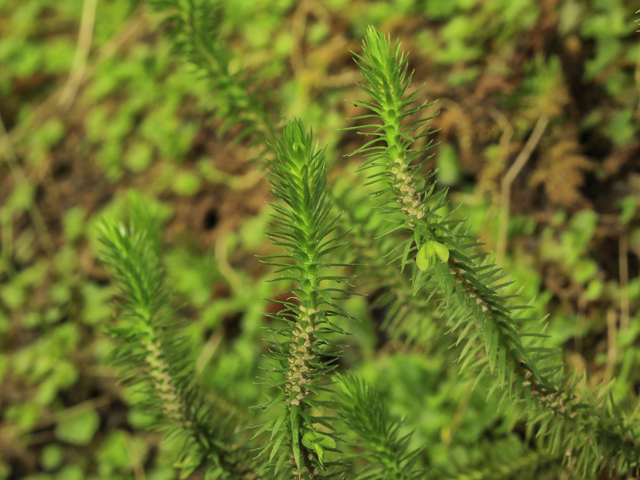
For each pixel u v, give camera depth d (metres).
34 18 4.88
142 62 4.21
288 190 0.96
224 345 3.01
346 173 2.93
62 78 4.53
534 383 1.21
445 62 3.07
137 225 1.93
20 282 3.79
